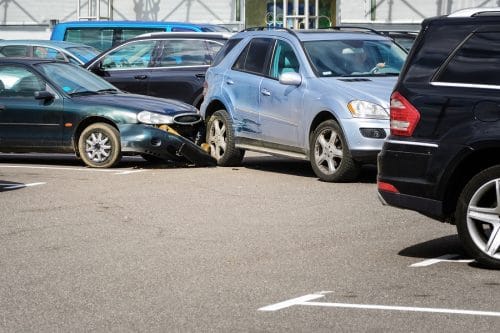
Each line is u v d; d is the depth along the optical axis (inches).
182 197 518.9
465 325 283.3
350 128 552.4
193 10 1395.2
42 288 331.0
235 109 641.6
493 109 344.5
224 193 532.4
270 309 302.4
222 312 299.3
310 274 348.8
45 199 513.0
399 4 1310.3
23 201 506.6
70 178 591.2
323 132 570.9
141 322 289.4
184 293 323.0
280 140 607.2
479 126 346.0
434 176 355.6
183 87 802.2
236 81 645.3
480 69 351.3
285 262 368.2
